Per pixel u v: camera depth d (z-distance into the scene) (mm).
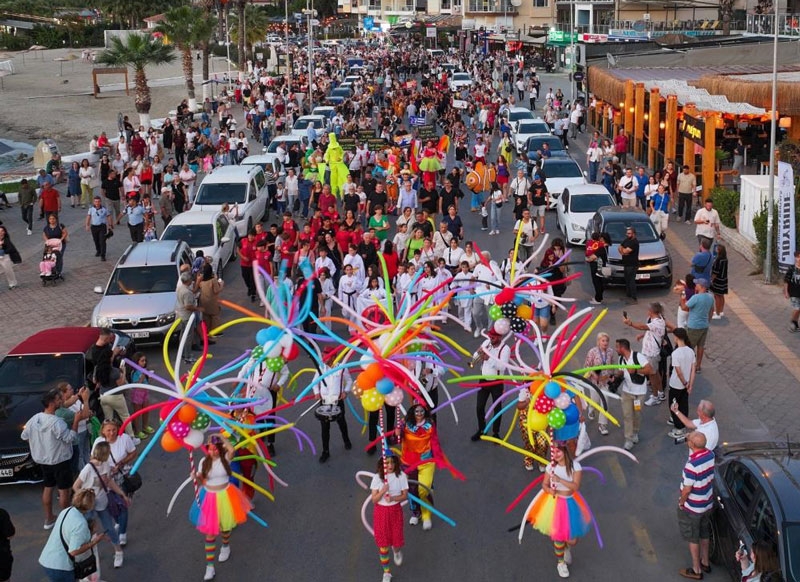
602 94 41812
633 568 10109
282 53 87062
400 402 10797
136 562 10562
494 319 12367
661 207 23688
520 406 12141
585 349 16984
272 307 11156
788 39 44844
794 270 17078
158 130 41125
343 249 20047
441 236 19453
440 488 12047
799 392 14633
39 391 13219
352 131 37156
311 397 15227
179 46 55406
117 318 17312
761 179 22828
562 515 9617
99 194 32562
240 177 26984
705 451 9555
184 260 19812
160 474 12828
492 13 93250
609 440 13281
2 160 42562
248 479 11352
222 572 10266
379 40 118938
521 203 24375
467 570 10164
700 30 66562
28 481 12250
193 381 10945
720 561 9805
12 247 21953
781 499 8602
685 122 28172
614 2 75188
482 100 48750
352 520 11352
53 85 70000
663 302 19672
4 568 9234
